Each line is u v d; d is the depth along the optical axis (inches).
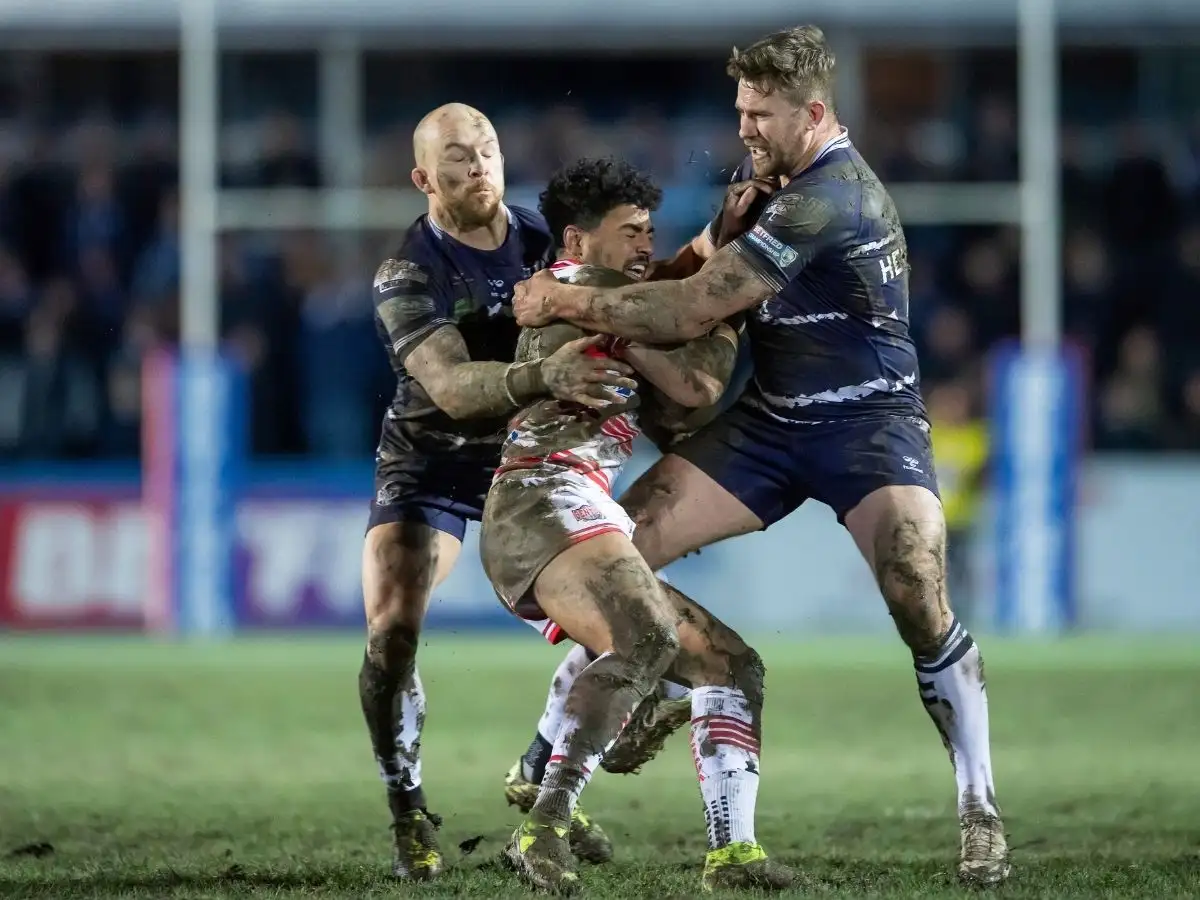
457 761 1214.9
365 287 2299.5
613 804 1053.2
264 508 2100.1
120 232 2415.1
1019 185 2401.6
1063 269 2374.5
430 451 844.6
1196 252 2388.0
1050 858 836.6
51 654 1929.1
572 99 2568.9
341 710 1501.0
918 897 718.5
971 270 2367.1
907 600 791.7
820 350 813.9
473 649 1969.7
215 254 2361.0
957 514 2097.7
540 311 772.0
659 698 818.8
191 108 2154.3
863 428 812.0
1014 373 2081.7
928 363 2288.4
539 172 2401.6
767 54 793.6
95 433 2288.4
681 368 777.6
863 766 1194.0
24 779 1151.6
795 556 2110.0
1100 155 2493.8
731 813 761.6
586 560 732.7
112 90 2571.4
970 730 796.0
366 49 2432.3
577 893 710.5
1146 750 1263.5
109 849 881.5
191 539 2086.6
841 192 789.9
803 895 721.6
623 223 791.1
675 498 832.3
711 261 776.3
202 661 1855.3
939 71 2487.7
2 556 2117.4
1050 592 2076.8
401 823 826.2
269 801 1051.9
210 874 802.8
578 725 721.6
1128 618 2117.4
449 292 832.3
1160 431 2234.3
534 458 755.4
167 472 2085.4
